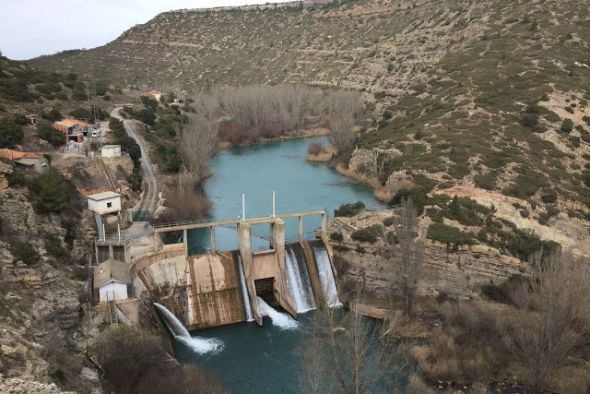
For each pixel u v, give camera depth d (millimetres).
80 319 59656
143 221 90062
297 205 109500
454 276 77312
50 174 72875
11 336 46781
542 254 73250
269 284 81688
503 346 63531
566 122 113062
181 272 76500
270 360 65625
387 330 68812
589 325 63469
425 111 146125
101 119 131250
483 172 99875
